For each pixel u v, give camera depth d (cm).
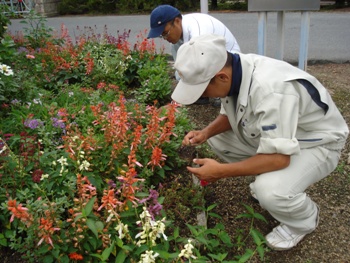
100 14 1430
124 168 259
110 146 262
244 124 222
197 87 201
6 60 397
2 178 236
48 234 190
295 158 219
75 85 426
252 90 204
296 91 205
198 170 222
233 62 207
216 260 227
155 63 490
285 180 214
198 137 262
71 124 310
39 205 199
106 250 188
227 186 294
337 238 249
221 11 1280
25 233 232
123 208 209
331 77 520
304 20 418
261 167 210
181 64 200
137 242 202
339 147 226
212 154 327
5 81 335
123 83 468
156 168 279
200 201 265
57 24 1173
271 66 209
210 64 196
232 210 271
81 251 205
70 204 214
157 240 223
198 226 226
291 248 241
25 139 267
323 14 1079
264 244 242
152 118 276
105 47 538
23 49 485
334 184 300
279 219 227
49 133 282
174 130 317
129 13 1413
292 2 402
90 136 261
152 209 213
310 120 215
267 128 200
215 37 203
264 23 419
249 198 282
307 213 227
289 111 198
